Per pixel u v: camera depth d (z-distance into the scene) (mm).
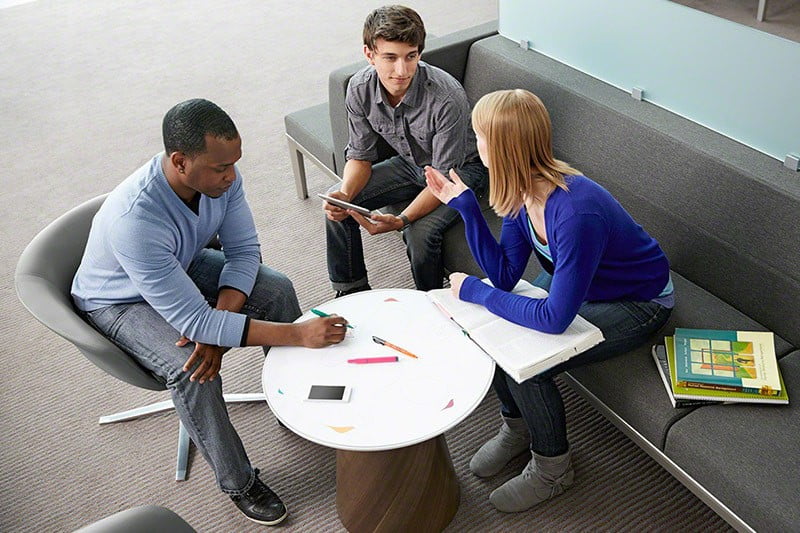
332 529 2109
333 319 1955
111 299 2055
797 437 1763
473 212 2031
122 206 1890
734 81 2072
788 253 1956
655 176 2240
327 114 3199
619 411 1984
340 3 5301
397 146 2570
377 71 2361
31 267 2025
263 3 5391
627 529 2047
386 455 1889
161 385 2078
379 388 1822
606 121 2354
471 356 1877
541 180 1812
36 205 3500
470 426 2363
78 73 4621
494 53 2756
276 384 1856
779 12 1896
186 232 1998
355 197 2611
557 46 2627
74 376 2652
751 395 1834
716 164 2070
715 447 1769
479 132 1811
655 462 2211
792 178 1978
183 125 1781
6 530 2180
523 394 1950
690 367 1890
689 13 2113
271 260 3080
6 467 2357
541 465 2049
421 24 2270
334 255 2666
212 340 1956
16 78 4609
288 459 2312
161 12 5371
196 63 4629
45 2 5688
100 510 2217
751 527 1708
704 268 2184
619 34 2361
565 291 1788
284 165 3664
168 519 1484
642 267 1947
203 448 2051
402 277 2953
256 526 2139
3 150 3922
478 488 2182
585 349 1850
